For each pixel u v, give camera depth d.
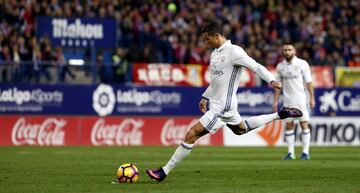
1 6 92.12
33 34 92.00
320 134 89.25
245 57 35.47
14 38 87.25
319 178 40.16
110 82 87.25
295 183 36.97
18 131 82.69
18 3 92.94
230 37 100.62
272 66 93.44
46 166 48.84
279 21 106.56
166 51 94.94
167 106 88.56
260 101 90.69
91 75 86.56
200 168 47.81
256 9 108.88
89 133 84.56
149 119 86.50
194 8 105.38
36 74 84.69
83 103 86.06
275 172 44.47
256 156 63.75
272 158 60.47
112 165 50.22
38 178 39.38
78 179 38.78
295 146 86.31
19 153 65.62
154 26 98.06
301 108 58.62
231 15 105.69
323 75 92.94
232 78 36.03
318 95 91.81
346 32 107.62
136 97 87.69
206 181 37.84
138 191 32.56
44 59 87.25
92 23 89.50
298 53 102.56
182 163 53.09
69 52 90.25
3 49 85.94
